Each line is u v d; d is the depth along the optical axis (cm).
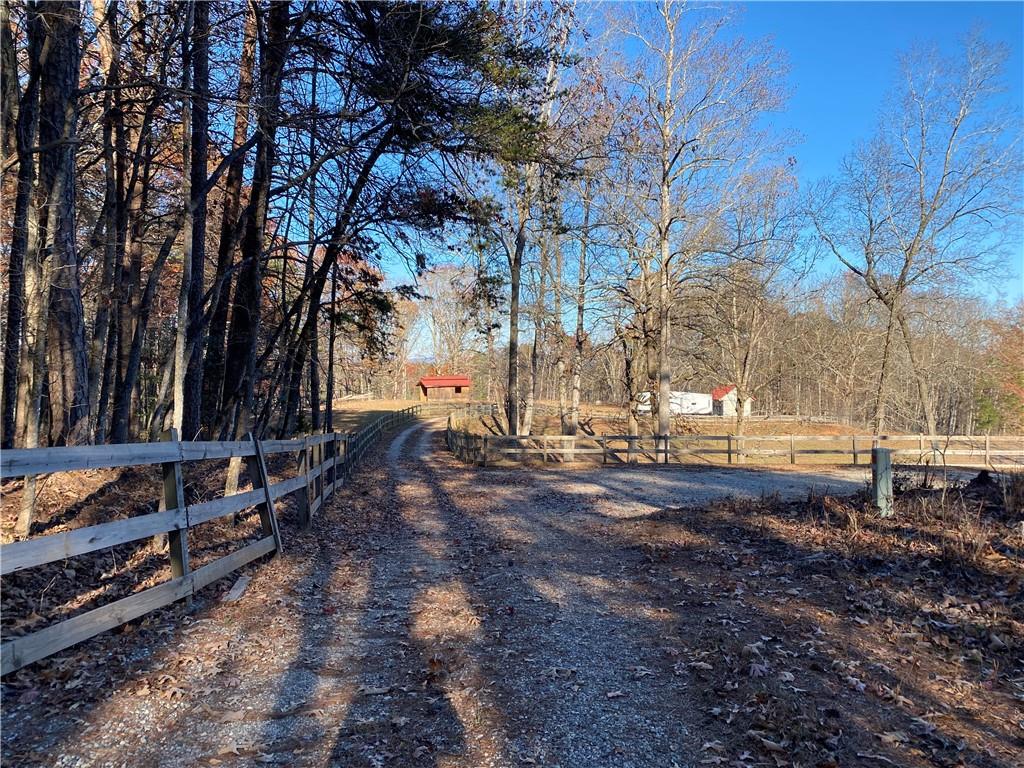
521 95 1231
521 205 2203
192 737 335
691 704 379
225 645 459
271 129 1013
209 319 1170
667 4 2277
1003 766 312
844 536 734
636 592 617
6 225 1015
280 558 718
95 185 1551
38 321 767
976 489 877
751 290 2428
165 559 645
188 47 909
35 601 509
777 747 327
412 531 980
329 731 345
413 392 9844
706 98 2311
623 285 2530
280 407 1864
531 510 1194
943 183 2688
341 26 1041
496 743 335
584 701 384
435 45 1016
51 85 855
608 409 4678
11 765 299
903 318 2992
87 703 361
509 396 2488
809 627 493
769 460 2361
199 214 1129
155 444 481
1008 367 3884
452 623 531
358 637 495
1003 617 486
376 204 1313
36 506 749
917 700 379
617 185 2247
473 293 2294
